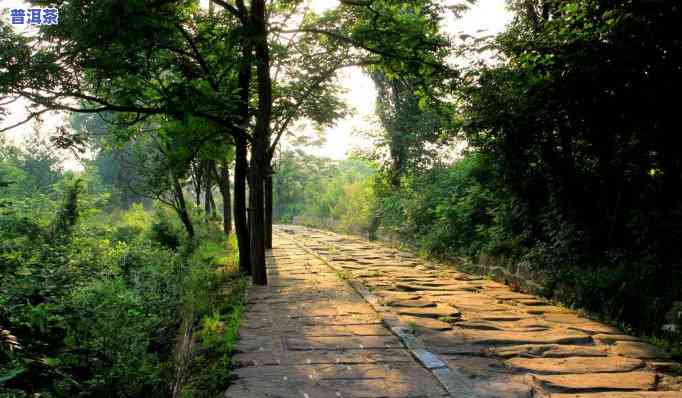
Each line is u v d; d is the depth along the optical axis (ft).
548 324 25.89
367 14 40.42
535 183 36.60
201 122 38.86
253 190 37.55
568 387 16.80
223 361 18.79
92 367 21.59
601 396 16.20
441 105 40.50
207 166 76.64
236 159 42.32
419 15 38.11
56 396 18.85
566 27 28.63
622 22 24.77
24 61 27.94
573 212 32.86
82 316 23.86
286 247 69.46
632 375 18.20
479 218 48.88
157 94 38.09
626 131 28.17
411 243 63.77
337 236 92.38
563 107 29.04
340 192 126.31
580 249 31.76
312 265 49.34
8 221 42.01
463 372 18.31
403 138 73.82
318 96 54.24
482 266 43.52
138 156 63.72
